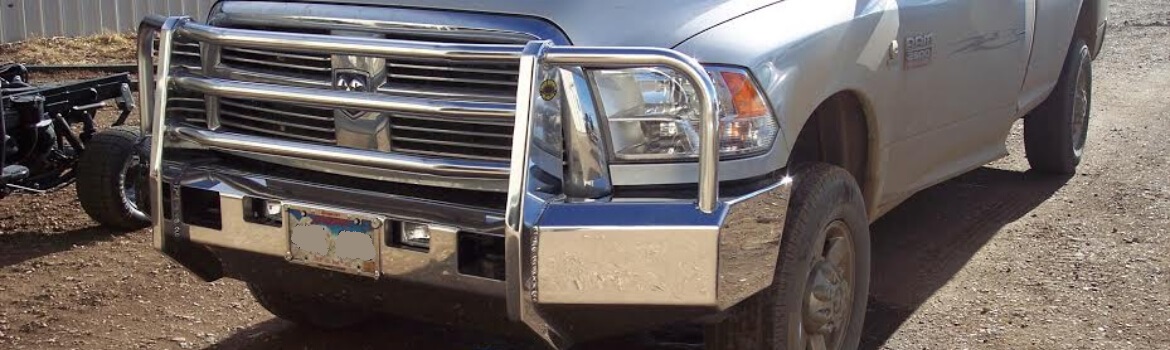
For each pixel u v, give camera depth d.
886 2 4.75
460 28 3.85
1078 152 7.69
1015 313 5.34
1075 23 7.05
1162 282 5.70
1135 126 9.19
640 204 3.62
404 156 3.85
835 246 4.39
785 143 4.01
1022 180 7.59
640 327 3.85
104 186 6.41
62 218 6.87
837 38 4.35
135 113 9.60
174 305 5.48
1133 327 5.17
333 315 5.08
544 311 3.68
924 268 5.96
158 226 4.25
